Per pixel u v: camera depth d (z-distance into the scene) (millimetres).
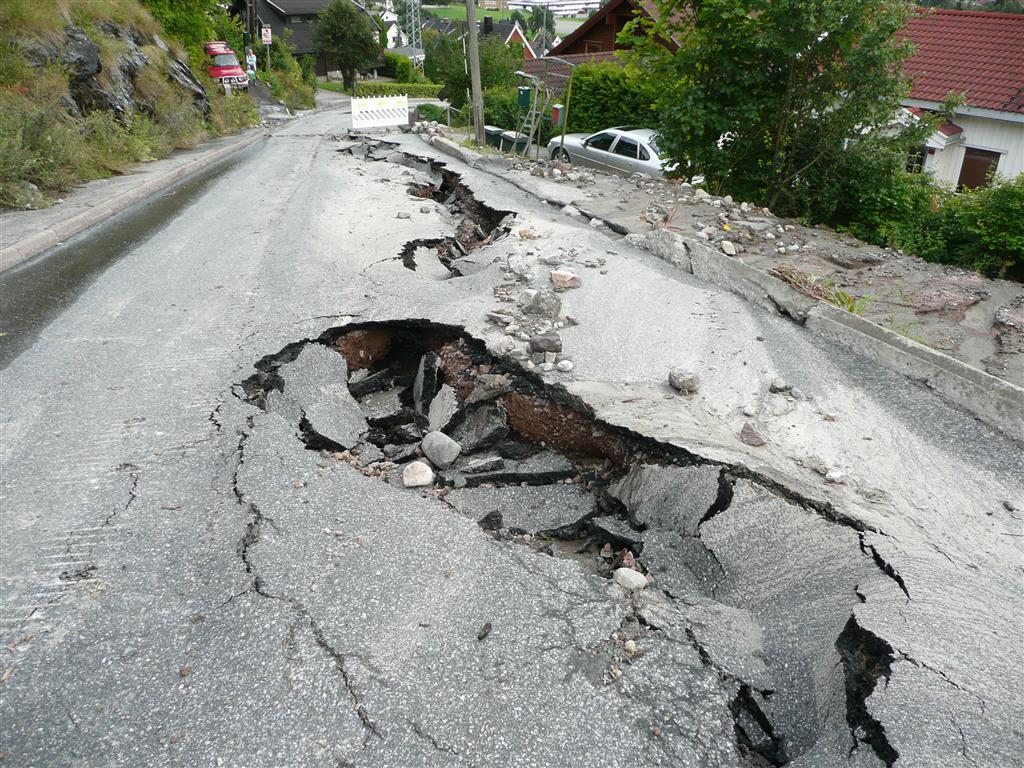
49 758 2385
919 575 3180
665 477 3908
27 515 3533
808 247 8180
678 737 2551
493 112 22969
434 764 2381
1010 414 4426
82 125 13258
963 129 15664
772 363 5250
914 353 5113
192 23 25484
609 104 17203
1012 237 9102
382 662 2770
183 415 4484
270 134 22688
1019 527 3576
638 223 8672
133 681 2672
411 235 8438
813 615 3082
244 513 3615
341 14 53281
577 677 2752
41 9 14500
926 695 2574
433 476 4398
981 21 17297
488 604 3105
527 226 8688
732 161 11352
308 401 4988
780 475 3826
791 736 2633
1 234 8156
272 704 2588
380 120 21047
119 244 8336
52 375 4957
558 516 4129
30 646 2801
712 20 10133
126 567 3223
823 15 9492
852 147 10680
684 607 3203
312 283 6801
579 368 5055
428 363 5492
